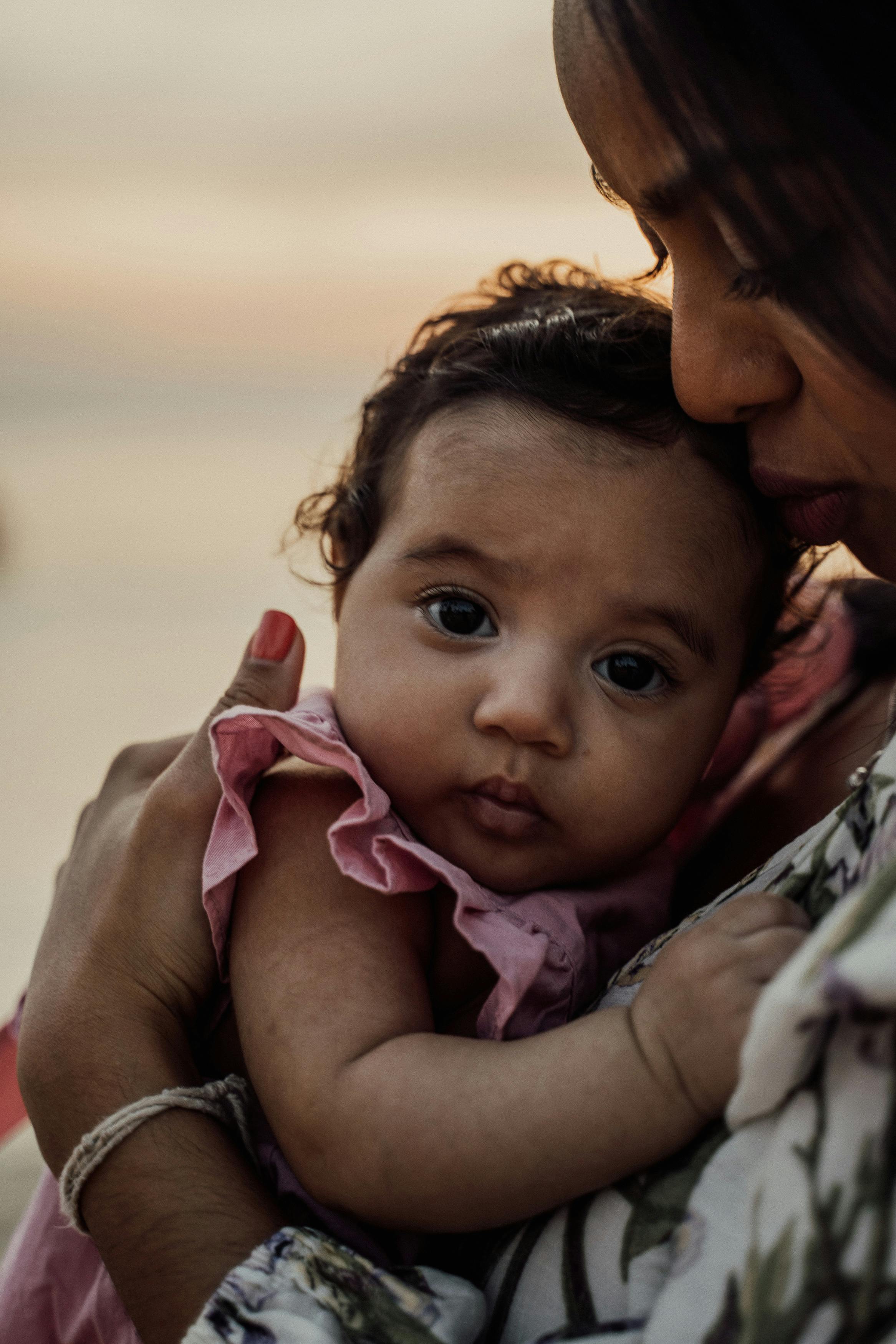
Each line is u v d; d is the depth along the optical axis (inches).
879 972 20.9
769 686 56.1
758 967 29.1
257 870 38.6
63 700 178.5
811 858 31.5
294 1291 30.8
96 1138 36.0
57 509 312.5
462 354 46.6
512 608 41.1
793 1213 22.9
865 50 27.8
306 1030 34.4
